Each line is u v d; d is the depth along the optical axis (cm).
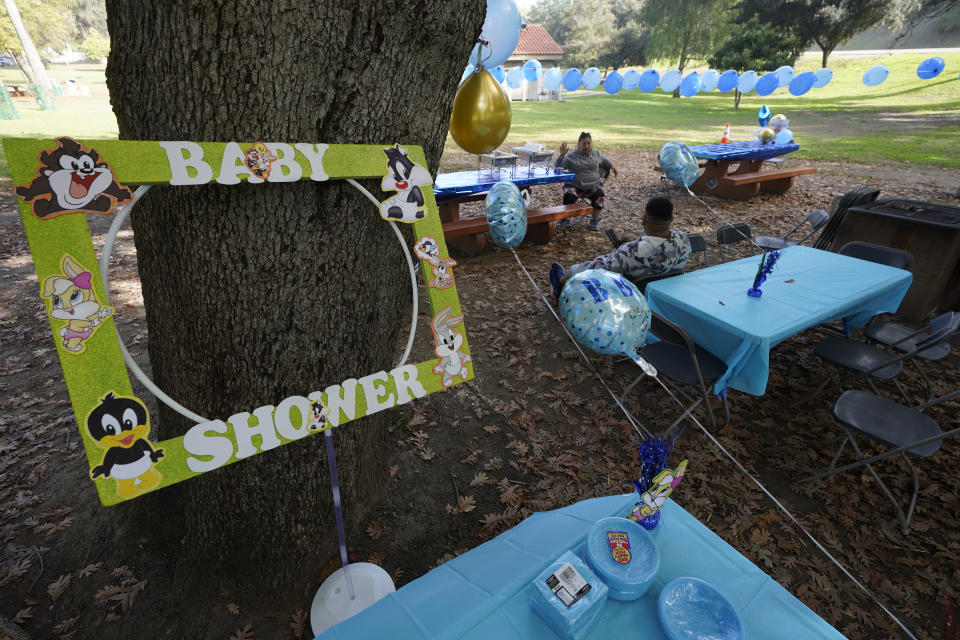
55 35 3388
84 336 93
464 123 227
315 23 112
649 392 347
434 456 285
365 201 146
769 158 922
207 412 159
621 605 116
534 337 419
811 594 211
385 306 172
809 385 355
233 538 187
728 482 269
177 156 99
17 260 580
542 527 144
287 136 121
